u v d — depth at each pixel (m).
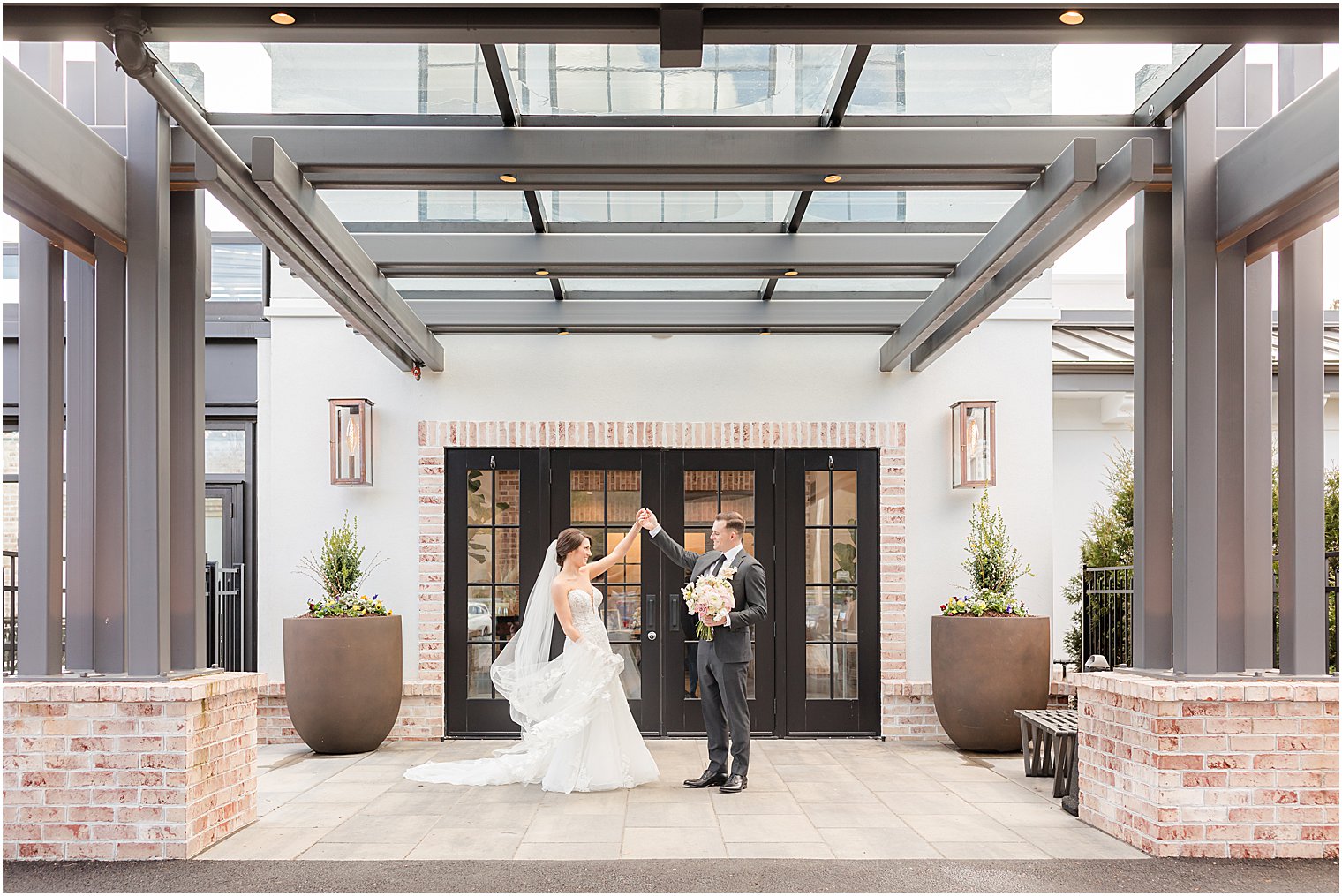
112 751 5.10
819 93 5.08
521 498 9.16
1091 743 5.86
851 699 9.12
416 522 9.11
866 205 6.36
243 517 9.50
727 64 4.78
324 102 5.15
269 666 9.01
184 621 5.61
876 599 9.18
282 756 8.23
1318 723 5.08
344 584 8.49
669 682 9.05
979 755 8.25
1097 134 5.38
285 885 4.70
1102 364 10.21
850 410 9.26
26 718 5.11
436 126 5.23
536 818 6.04
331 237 5.65
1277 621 7.90
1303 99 4.66
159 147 5.37
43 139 4.62
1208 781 5.07
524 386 9.20
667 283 8.14
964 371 9.30
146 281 5.32
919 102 5.18
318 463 9.15
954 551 9.20
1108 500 11.10
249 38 4.04
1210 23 3.97
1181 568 5.32
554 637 8.95
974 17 3.99
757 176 5.41
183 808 5.11
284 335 9.21
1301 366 5.43
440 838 5.59
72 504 5.51
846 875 4.86
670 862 5.11
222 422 9.55
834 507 9.25
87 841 5.09
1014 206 5.61
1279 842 5.07
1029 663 8.16
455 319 8.62
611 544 9.14
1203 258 5.34
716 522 7.07
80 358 5.56
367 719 8.19
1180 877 4.75
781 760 7.97
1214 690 5.05
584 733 6.86
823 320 8.70
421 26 3.96
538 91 5.05
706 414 9.21
